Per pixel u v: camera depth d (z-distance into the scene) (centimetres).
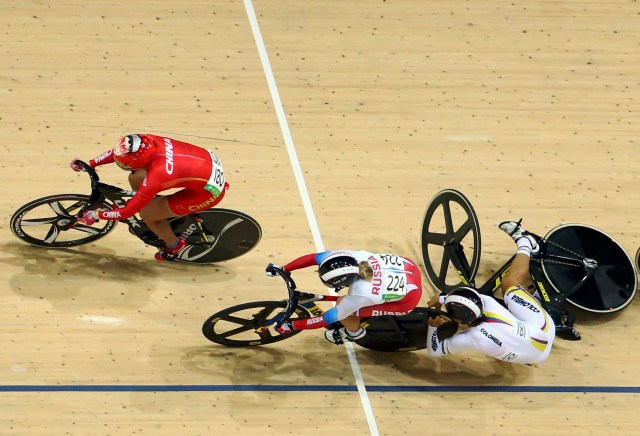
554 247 2275
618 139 2742
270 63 2814
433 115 2736
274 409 2019
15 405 1947
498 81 2866
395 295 1891
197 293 2217
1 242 2245
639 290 2370
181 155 1975
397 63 2880
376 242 2380
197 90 2695
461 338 2003
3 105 2552
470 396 2105
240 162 2516
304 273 2298
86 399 1980
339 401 2055
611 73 2941
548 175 2612
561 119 2777
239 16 2955
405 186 2530
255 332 2117
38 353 2044
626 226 2503
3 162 2408
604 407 2112
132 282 2217
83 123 2545
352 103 2738
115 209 2006
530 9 3130
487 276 2348
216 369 2077
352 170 2548
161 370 2055
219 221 2181
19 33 2766
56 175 2402
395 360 2159
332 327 2045
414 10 3070
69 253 2259
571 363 2197
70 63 2706
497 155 2647
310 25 2964
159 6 2942
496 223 2473
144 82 2691
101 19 2859
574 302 2231
